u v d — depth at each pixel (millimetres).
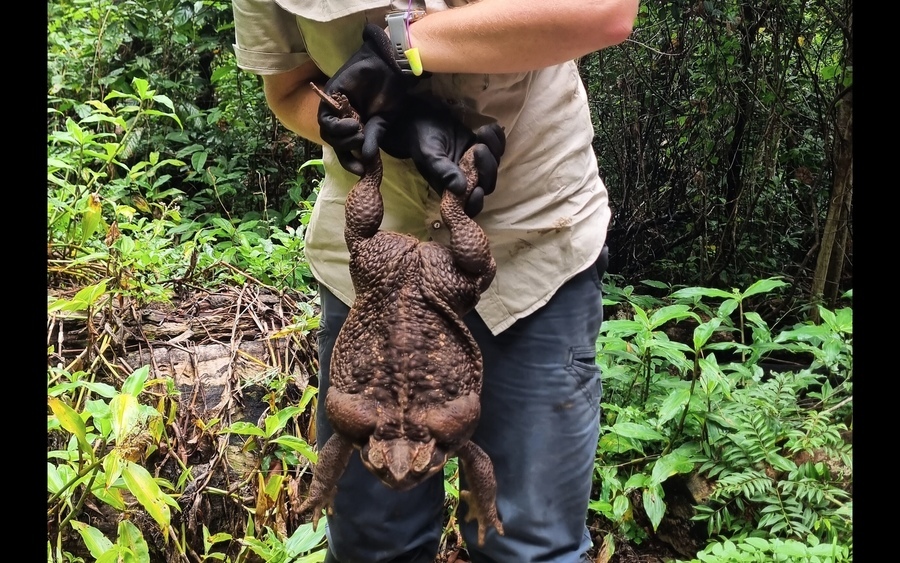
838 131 2889
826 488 1752
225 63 4418
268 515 1936
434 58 1000
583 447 1328
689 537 2033
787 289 3225
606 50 3555
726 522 1884
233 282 2771
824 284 2953
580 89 1326
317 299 2678
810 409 1981
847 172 2824
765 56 3180
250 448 1939
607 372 2258
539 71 1236
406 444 881
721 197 3516
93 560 1809
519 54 996
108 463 1362
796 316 3062
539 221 1256
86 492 1503
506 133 1200
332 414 917
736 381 2168
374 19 1104
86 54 4270
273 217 3869
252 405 2170
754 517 1905
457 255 962
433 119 1074
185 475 1736
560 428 1300
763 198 3414
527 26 966
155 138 3988
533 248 1272
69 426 1354
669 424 2133
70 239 2477
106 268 2365
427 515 1470
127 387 1561
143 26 4293
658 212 3738
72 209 2424
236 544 1923
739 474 1862
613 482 2045
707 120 3344
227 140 4180
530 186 1247
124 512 1648
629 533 2125
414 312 935
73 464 1623
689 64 3445
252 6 1222
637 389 2365
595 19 984
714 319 2088
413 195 1290
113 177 3258
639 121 3607
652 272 3730
